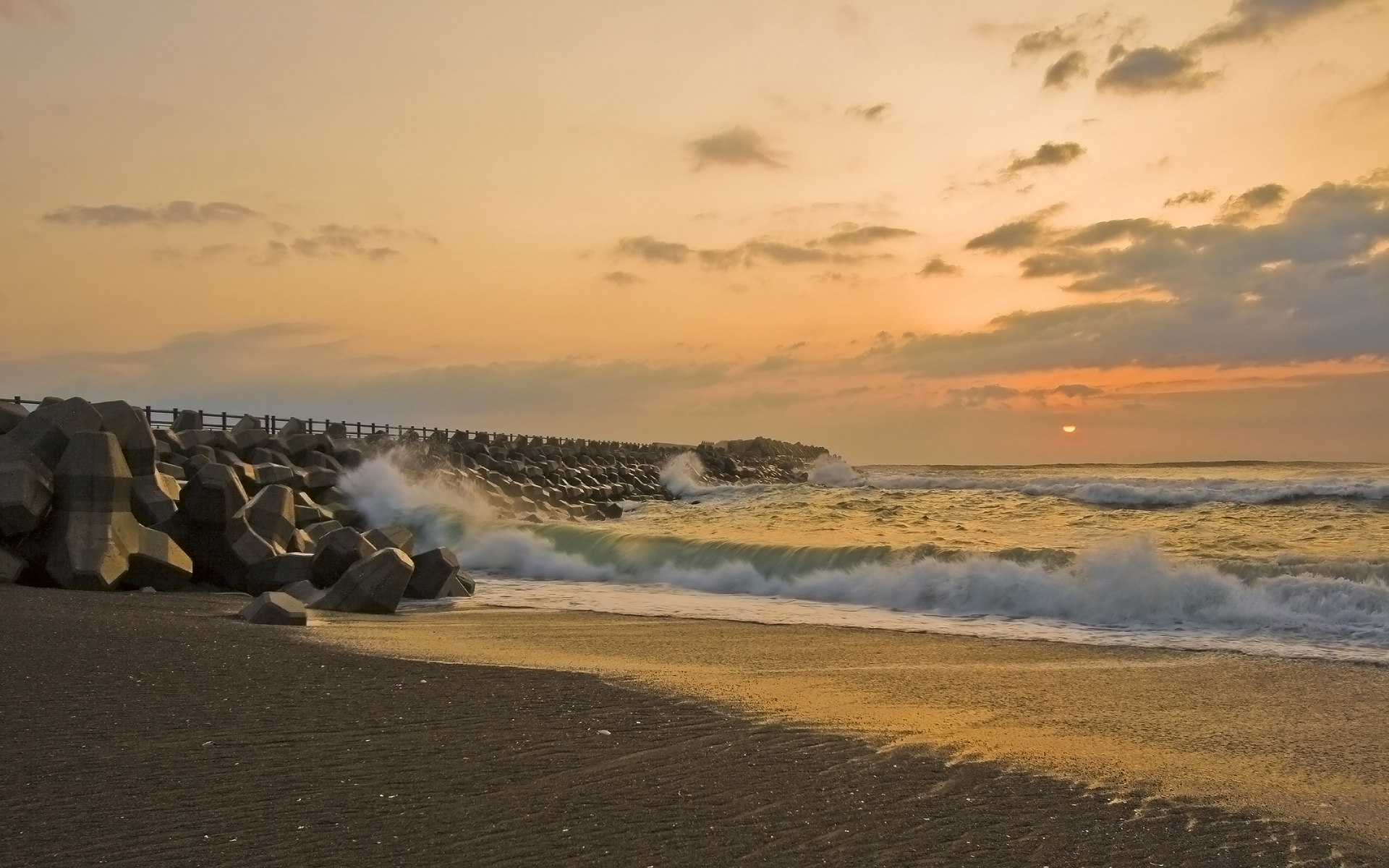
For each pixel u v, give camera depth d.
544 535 23.05
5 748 6.31
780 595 17.97
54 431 15.07
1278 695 9.97
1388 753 7.80
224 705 7.51
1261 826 5.95
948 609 16.11
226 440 28.52
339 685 8.34
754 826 5.50
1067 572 16.33
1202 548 22.70
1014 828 5.69
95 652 9.14
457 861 4.85
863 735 7.55
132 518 15.16
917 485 51.88
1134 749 7.71
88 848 4.84
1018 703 9.35
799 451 119.19
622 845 5.14
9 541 14.17
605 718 7.64
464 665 9.48
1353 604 14.72
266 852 4.87
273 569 15.78
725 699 8.59
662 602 16.95
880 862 5.10
